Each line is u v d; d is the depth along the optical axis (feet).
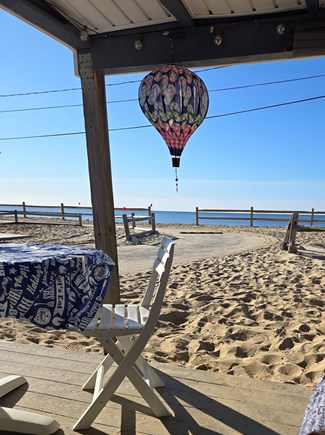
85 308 5.66
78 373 7.81
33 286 5.35
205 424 6.16
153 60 9.13
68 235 41.19
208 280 18.31
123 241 37.19
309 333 11.00
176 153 9.30
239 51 8.64
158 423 6.20
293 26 8.21
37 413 6.43
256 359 9.21
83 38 8.99
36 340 10.54
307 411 2.97
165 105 8.68
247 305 13.96
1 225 54.24
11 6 7.41
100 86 9.69
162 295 6.05
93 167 9.68
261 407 6.62
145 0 7.98
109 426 6.12
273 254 26.68
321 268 20.86
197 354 9.58
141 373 7.52
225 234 45.29
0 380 7.16
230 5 8.04
